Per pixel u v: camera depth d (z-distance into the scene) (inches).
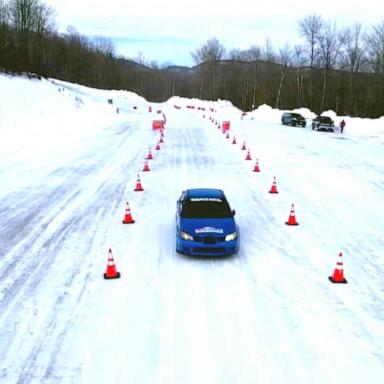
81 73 4195.4
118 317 319.6
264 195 685.3
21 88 1437.0
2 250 439.2
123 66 5762.8
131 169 844.0
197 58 4847.4
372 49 2564.0
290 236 500.1
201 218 438.0
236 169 879.1
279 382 252.7
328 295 358.6
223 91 4308.6
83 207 590.2
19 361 268.7
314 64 2910.9
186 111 2810.0
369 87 2583.7
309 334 301.7
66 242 464.1
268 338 295.9
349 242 486.6
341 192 716.0
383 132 1636.3
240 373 259.9
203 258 429.4
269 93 3511.3
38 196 634.2
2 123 1106.1
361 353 282.0
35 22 3275.1
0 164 816.3
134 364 267.6
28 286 365.1
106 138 1238.9
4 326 305.4
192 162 938.7
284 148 1176.2
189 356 275.4
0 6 3014.3
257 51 4244.6
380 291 368.5
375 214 598.2
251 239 486.6
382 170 895.7
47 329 303.1
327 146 1237.7
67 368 263.3
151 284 371.6
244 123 2006.6
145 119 1897.1
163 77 6058.1
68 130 1288.1
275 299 349.4
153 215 563.5
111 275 382.0
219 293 357.4
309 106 2989.7
